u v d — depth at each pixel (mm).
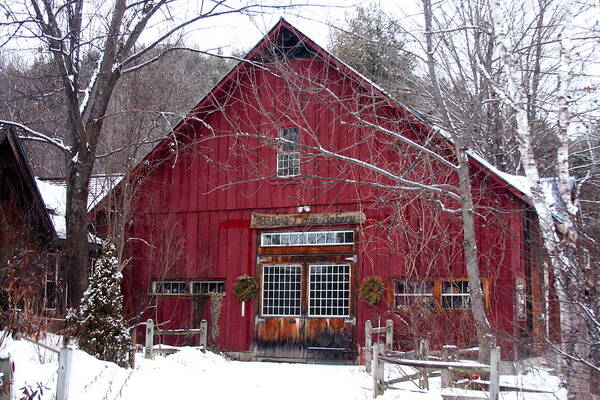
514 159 21531
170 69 23531
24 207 15688
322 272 18359
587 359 7672
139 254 20297
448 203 16328
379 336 15898
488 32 11234
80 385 10164
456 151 13219
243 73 19109
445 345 11875
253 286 18750
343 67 16375
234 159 19484
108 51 15062
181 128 19547
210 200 19750
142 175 19875
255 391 12461
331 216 18094
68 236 15180
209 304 19406
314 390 12562
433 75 13570
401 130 16938
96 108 15258
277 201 18891
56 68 17484
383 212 17500
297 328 18406
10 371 6578
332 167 18141
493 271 15273
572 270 7648
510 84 9930
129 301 20031
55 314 14141
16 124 15344
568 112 9195
